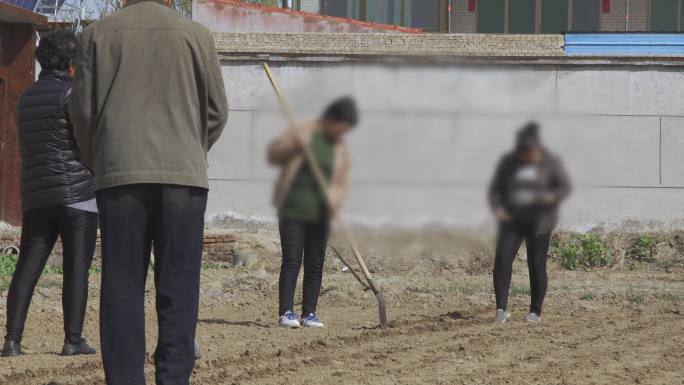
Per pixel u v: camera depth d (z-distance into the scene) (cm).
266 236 2642
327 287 1992
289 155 1375
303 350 1218
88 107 728
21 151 1098
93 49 726
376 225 2822
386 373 1063
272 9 3566
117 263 716
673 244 2703
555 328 1466
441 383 1009
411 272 2461
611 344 1307
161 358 727
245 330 1402
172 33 727
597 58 2894
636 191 2889
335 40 3102
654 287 2089
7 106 2827
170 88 721
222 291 1927
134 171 705
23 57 2848
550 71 2912
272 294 1919
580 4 4372
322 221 1421
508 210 1469
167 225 717
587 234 2741
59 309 1606
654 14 4372
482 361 1155
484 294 1944
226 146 2898
